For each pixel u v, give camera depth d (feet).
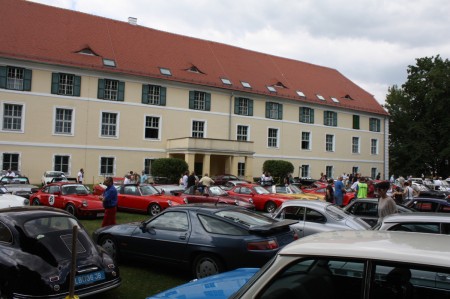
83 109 104.88
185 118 120.98
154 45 126.21
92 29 116.98
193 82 121.39
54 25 110.11
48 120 100.22
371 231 11.65
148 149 114.62
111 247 28.89
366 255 9.16
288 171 126.31
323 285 9.42
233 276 14.84
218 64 136.05
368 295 8.93
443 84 160.86
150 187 60.90
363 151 164.86
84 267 19.66
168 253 25.82
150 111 115.03
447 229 22.03
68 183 58.18
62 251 19.71
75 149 103.71
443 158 163.63
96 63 107.04
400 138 182.39
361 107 163.12
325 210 32.37
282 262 9.96
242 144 120.26
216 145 114.73
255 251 22.66
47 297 18.10
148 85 115.03
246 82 135.44
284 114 142.10
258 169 134.92
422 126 166.20
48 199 56.13
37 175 98.58
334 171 155.02
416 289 8.60
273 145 139.95
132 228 28.32
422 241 9.90
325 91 159.02
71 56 104.37
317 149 150.30
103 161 107.96
